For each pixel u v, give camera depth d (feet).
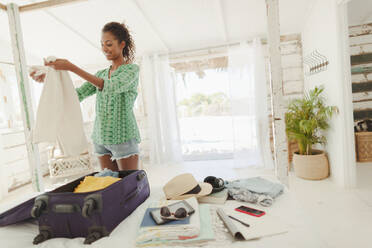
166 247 2.49
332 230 5.51
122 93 4.07
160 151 13.84
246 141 12.07
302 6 9.36
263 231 2.62
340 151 7.98
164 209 2.88
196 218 2.83
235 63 12.09
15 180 10.98
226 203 3.50
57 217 2.89
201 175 11.02
